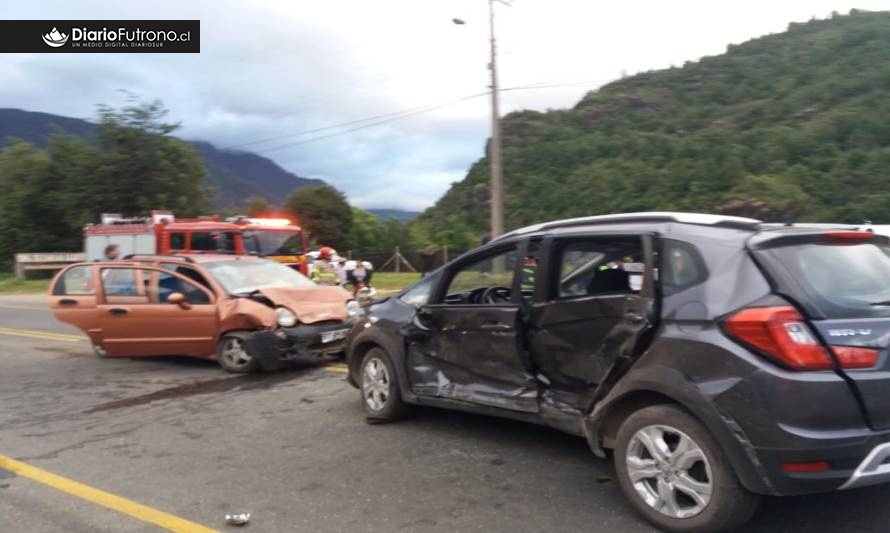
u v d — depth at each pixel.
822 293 3.82
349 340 6.82
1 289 33.50
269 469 5.49
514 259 5.35
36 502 4.99
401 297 6.51
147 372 9.65
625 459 4.27
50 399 8.31
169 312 9.51
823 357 3.62
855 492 4.55
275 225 19.97
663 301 4.18
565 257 4.99
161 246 20.08
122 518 4.64
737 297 3.88
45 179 40.97
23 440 6.62
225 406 7.54
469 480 5.07
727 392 3.75
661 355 4.06
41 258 37.62
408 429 6.35
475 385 5.56
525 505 4.59
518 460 5.43
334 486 5.06
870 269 4.11
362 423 6.62
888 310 3.87
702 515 3.91
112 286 10.01
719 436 3.78
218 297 9.36
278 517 4.55
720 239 4.12
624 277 4.61
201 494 5.01
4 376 9.90
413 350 6.15
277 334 8.82
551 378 5.00
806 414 3.57
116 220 22.55
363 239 55.06
